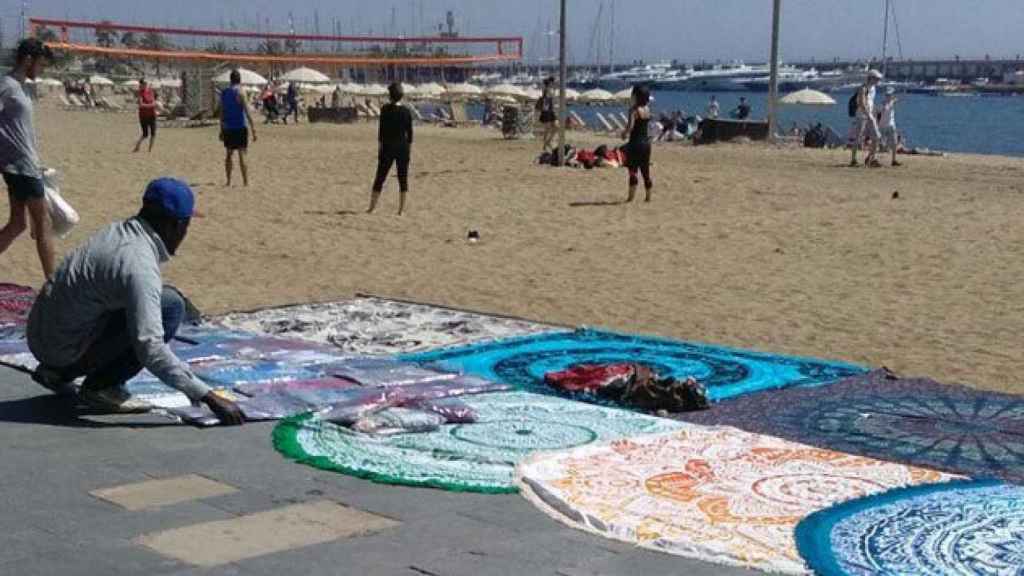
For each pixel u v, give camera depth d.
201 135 38.56
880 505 5.19
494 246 14.15
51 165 24.09
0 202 18.08
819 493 5.34
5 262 12.26
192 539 4.71
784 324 9.76
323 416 6.43
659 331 9.46
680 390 6.92
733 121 36.62
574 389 7.22
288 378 7.39
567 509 5.04
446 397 6.99
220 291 11.02
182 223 6.52
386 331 9.07
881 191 21.02
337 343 8.62
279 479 5.49
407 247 13.98
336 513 5.04
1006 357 8.56
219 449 5.96
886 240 14.65
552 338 8.88
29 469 5.61
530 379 7.60
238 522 4.91
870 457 5.96
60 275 6.48
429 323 9.40
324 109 50.53
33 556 4.52
